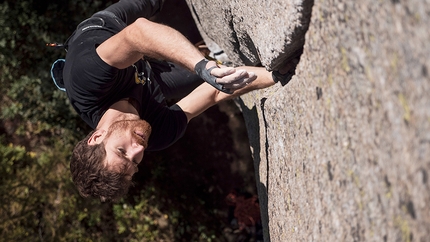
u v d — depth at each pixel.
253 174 5.85
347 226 1.39
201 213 6.09
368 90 1.24
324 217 1.55
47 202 5.80
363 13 1.23
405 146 1.10
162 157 6.15
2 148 5.77
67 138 5.97
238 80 1.71
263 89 2.46
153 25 1.94
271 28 1.86
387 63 1.15
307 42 1.62
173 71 2.68
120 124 2.15
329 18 1.41
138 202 6.12
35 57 5.80
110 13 2.55
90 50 2.20
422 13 1.03
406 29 1.08
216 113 5.91
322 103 1.52
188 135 6.02
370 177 1.25
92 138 2.20
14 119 5.99
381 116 1.19
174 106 2.54
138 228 6.07
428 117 1.02
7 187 5.55
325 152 1.52
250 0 2.02
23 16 5.67
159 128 2.45
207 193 6.07
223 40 2.84
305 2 1.53
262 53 2.02
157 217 6.12
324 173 1.54
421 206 1.07
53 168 5.84
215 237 6.04
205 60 1.80
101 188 2.17
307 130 1.67
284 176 2.02
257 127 2.68
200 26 3.45
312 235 1.67
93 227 5.99
